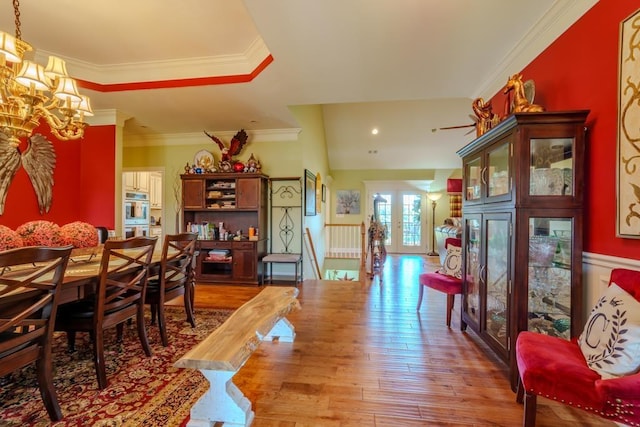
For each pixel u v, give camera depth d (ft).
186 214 16.97
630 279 4.78
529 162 6.16
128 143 18.53
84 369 6.97
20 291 4.81
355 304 12.54
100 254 8.87
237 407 5.10
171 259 8.64
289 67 9.63
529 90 7.43
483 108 8.57
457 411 5.67
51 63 7.39
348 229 26.96
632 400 3.88
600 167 5.90
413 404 5.86
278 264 17.63
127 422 5.23
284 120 15.51
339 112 23.04
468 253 9.30
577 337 5.98
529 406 4.75
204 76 11.10
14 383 6.37
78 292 6.06
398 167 30.55
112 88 11.68
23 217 12.40
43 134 13.15
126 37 9.68
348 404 5.85
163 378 6.63
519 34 7.80
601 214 5.88
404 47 8.43
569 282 6.21
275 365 7.36
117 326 8.52
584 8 6.26
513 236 6.33
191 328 9.57
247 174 15.84
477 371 7.13
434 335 9.27
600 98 5.90
